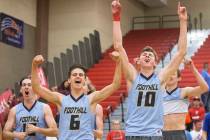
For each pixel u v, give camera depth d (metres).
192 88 7.58
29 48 21.38
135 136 6.27
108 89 6.50
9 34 19.73
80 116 6.39
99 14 23.09
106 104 17.94
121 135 11.55
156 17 28.67
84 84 6.58
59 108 6.53
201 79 7.46
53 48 22.81
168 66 6.62
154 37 25.22
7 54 19.58
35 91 6.54
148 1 27.00
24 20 21.11
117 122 11.70
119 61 6.36
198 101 13.88
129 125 6.36
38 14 22.28
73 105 6.41
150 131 6.24
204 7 27.94
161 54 22.12
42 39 22.23
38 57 6.35
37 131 7.11
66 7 23.03
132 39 25.33
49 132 7.21
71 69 6.57
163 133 7.60
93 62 21.86
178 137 7.54
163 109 7.00
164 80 6.51
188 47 23.47
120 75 6.46
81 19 22.88
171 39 24.52
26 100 7.42
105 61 22.16
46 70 18.42
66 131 6.37
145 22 27.72
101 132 7.53
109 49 23.86
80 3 22.94
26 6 21.31
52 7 23.11
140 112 6.34
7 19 19.67
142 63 6.47
